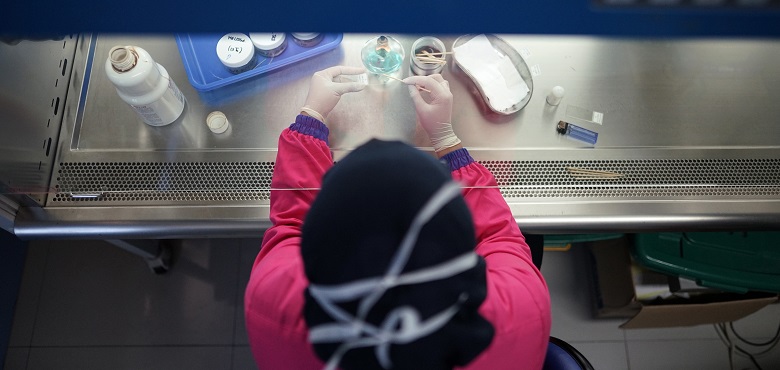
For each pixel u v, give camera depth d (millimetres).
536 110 1367
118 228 1301
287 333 858
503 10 625
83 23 615
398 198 624
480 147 1343
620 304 2051
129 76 1118
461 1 624
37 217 1303
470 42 1333
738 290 1820
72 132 1327
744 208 1344
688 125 1368
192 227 1307
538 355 944
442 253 634
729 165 1356
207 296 2203
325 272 636
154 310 2182
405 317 629
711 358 2191
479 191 1140
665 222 1330
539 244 1554
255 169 1336
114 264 2225
